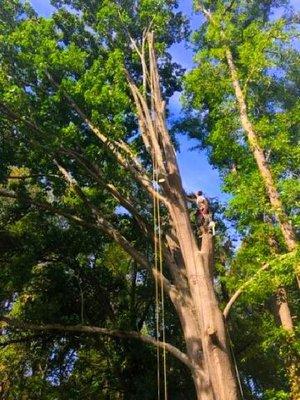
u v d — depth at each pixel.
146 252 20.11
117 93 14.96
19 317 19.06
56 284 19.52
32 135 15.38
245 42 16.23
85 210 17.83
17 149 17.47
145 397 17.19
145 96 15.64
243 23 19.03
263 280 12.02
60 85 15.49
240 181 14.55
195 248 12.34
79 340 19.05
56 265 19.84
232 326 19.84
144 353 18.52
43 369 20.14
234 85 15.91
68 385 18.97
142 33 18.55
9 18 17.20
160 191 14.38
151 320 22.00
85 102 15.58
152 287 20.88
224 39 16.91
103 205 19.38
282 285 12.69
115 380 18.86
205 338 10.77
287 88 18.12
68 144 15.02
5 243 19.19
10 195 17.08
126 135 17.42
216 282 19.56
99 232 19.33
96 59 17.39
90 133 16.59
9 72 16.12
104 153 15.91
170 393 17.95
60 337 18.98
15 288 18.59
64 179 17.48
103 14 18.08
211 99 16.28
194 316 13.01
